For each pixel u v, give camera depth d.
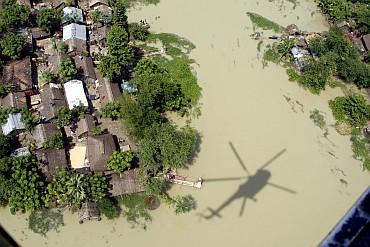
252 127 60.22
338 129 61.94
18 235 46.50
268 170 55.91
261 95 64.25
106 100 58.03
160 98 58.12
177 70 64.62
